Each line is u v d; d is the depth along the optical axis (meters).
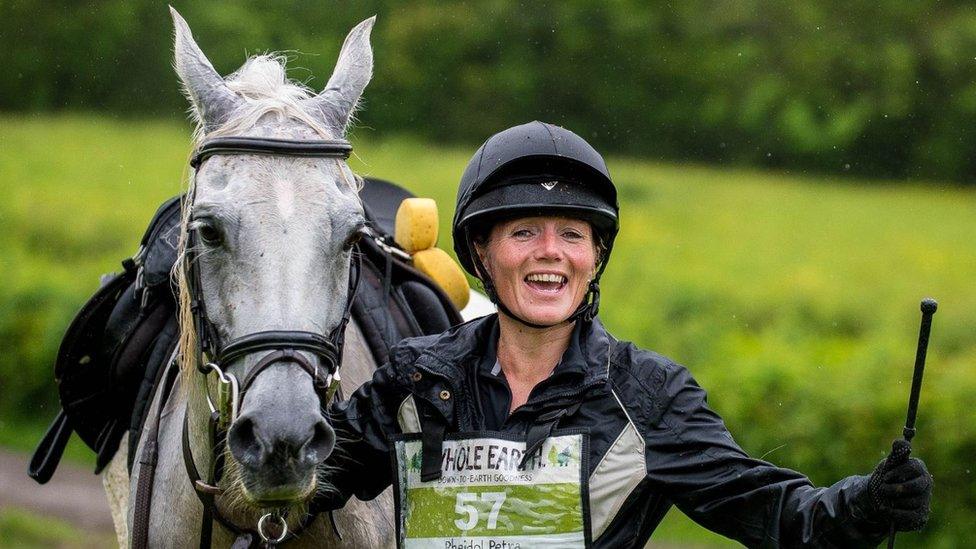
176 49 3.30
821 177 35.66
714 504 2.88
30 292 14.27
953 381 9.69
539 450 2.92
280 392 2.85
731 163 37.19
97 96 36.31
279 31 33.00
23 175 24.47
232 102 3.22
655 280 16.75
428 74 38.12
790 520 2.74
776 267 18.98
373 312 4.23
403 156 31.52
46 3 36.31
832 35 36.59
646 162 37.41
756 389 10.35
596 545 2.91
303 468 2.83
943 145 35.03
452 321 4.64
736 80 37.38
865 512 2.59
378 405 3.15
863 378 10.11
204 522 3.41
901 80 35.56
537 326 2.97
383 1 38.59
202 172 3.08
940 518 9.12
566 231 3.00
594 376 2.93
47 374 13.77
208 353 3.09
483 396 3.05
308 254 2.95
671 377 2.95
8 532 9.91
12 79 36.47
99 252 17.88
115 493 4.64
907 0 36.81
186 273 3.16
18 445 13.14
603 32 38.31
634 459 2.90
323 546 3.49
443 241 16.94
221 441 3.20
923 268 19.23
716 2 38.22
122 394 4.32
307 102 3.30
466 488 2.96
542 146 2.98
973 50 35.34
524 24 38.38
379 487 3.32
